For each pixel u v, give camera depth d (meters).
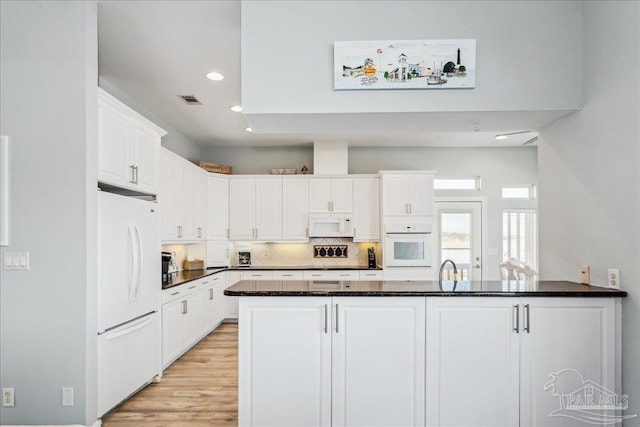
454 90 2.50
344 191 6.00
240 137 5.80
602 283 2.41
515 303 2.31
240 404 2.33
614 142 2.27
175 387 3.37
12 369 2.46
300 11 2.52
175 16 2.67
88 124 2.51
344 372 2.33
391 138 5.80
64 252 2.47
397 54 2.47
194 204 5.17
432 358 2.32
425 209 5.73
